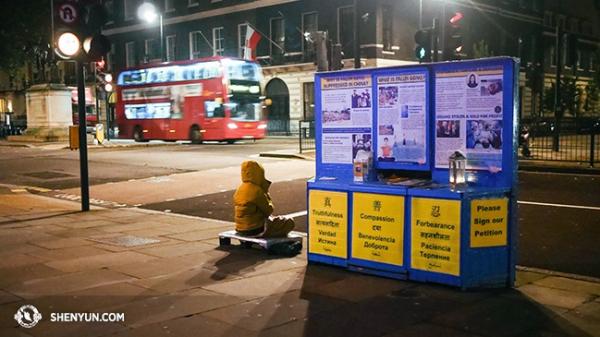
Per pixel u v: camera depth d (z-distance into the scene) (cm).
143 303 553
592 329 480
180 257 738
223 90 3108
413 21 4038
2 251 773
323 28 4053
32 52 3975
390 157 682
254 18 4478
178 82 3334
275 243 748
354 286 608
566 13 5459
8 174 1927
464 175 603
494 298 564
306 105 4216
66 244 820
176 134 3341
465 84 625
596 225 945
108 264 702
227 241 809
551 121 2498
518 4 4831
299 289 598
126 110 3697
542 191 1333
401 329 484
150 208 1231
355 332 479
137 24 5366
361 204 654
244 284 616
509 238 598
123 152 2678
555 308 534
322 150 738
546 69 5116
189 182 1633
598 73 4456
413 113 662
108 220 1040
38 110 3506
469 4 4203
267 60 4409
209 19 4816
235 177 1711
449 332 477
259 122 3253
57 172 1952
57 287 605
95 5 1049
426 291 588
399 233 626
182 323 500
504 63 600
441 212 595
